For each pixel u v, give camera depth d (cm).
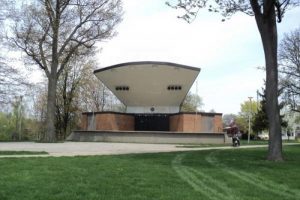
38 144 3725
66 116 6588
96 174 1466
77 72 6538
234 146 3728
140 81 5297
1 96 4678
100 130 5009
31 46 4291
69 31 4344
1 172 1477
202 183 1330
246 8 2308
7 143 3975
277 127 2172
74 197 1056
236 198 1103
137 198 1059
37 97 7062
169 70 5184
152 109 5466
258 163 1978
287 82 6475
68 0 4172
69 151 2750
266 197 1125
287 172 1656
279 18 2242
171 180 1362
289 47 6425
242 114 10869
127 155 2316
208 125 5006
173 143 4525
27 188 1166
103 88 7731
